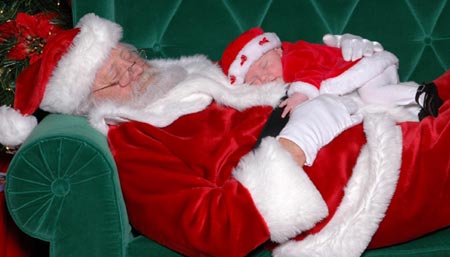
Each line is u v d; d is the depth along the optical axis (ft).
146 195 4.42
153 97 5.27
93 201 4.45
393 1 6.37
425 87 4.93
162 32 6.34
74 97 5.10
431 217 4.54
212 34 6.36
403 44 6.43
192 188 4.28
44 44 6.16
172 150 4.82
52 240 4.50
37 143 4.33
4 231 6.04
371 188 4.29
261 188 4.02
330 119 4.50
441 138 4.52
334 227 4.30
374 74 5.16
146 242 4.74
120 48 5.39
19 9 6.45
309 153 4.30
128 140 4.93
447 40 6.48
